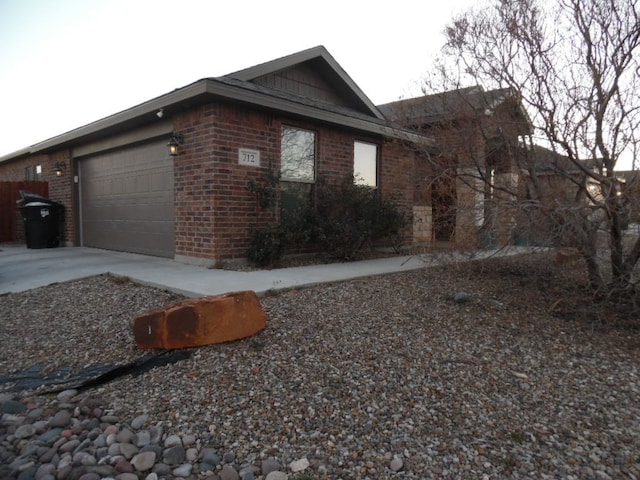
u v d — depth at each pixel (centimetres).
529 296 526
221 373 304
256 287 502
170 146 718
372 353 343
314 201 814
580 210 421
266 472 206
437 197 630
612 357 358
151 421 249
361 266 708
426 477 205
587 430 248
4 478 198
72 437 234
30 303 488
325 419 253
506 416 262
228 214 679
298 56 834
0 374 322
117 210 935
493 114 505
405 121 645
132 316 432
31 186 1186
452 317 445
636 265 452
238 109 687
